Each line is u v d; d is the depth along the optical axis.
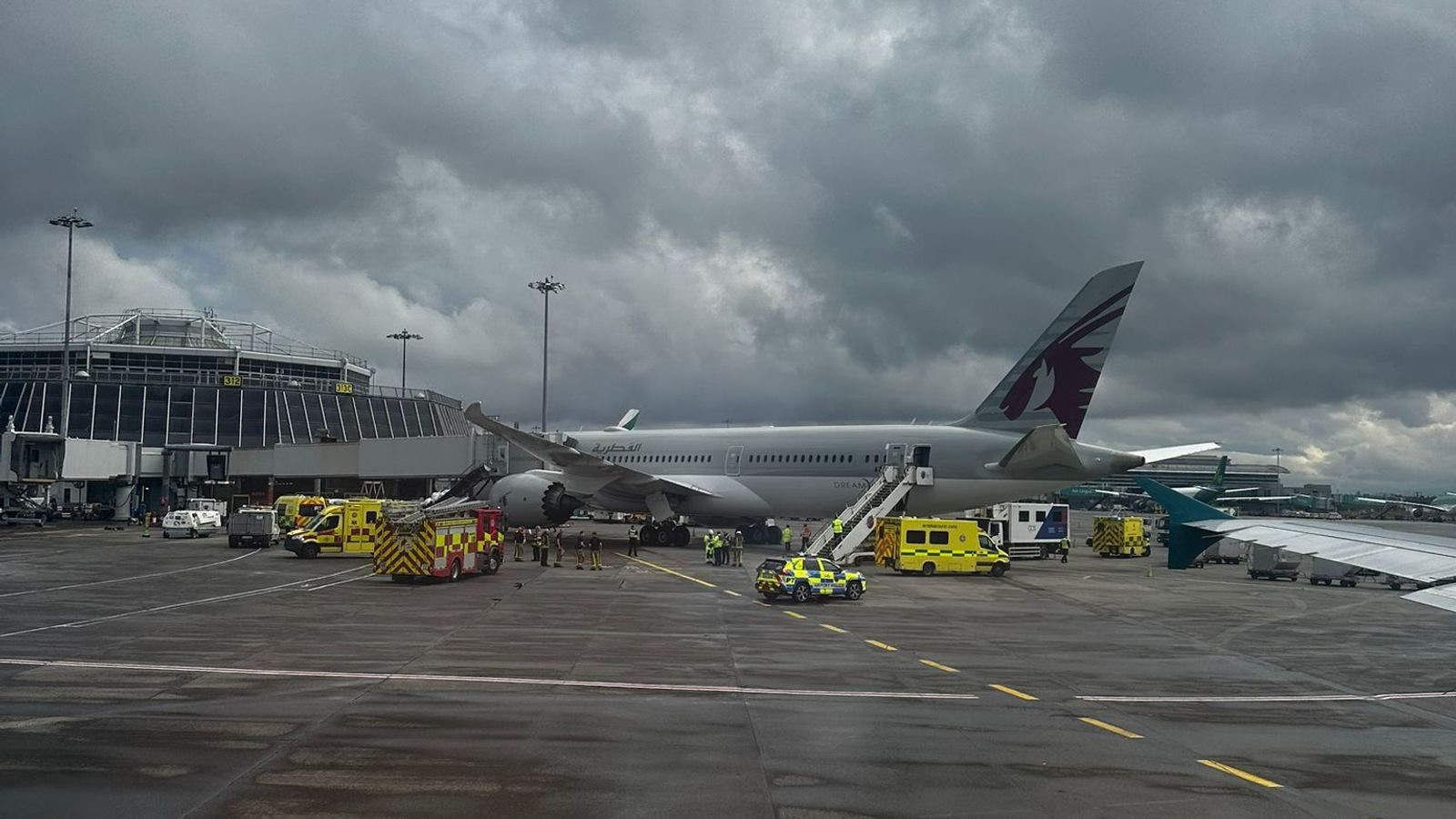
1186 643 24.83
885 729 14.59
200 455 84.44
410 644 21.48
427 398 118.88
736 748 13.26
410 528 35.03
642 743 13.38
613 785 11.45
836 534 44.94
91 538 60.94
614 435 60.25
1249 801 11.53
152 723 14.18
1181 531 14.13
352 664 18.98
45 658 19.42
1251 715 16.56
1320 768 13.17
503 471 64.12
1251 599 37.38
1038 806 11.06
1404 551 11.22
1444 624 30.22
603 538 64.44
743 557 48.94
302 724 14.16
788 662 20.14
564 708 15.45
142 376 105.31
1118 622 28.53
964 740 14.09
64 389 79.12
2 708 15.09
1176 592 39.28
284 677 17.66
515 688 16.95
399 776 11.65
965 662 20.91
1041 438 39.72
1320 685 19.67
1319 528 13.17
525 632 23.64
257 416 102.31
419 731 13.86
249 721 14.34
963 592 35.88
